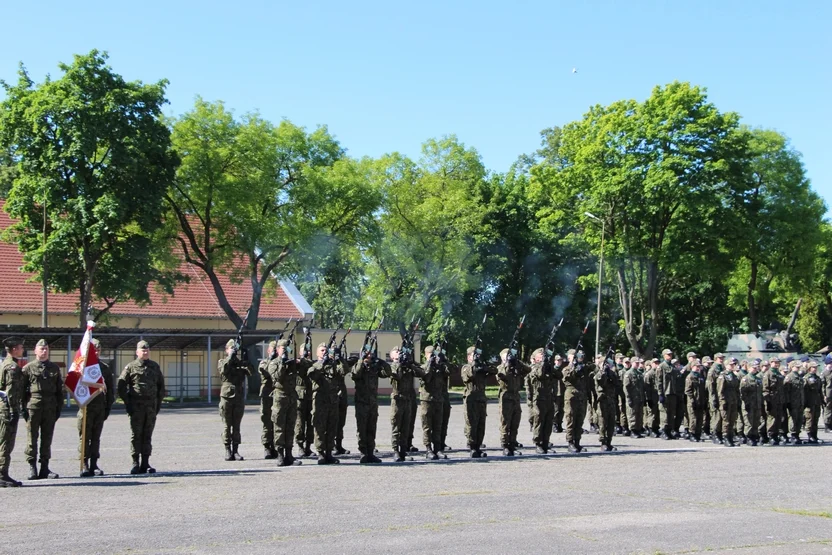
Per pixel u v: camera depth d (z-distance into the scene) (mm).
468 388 18375
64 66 39500
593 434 24438
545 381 19250
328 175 47250
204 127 44562
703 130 46812
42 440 14523
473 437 18234
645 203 48344
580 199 53125
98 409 14930
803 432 27375
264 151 45594
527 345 63344
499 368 18797
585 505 11938
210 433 24578
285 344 16516
